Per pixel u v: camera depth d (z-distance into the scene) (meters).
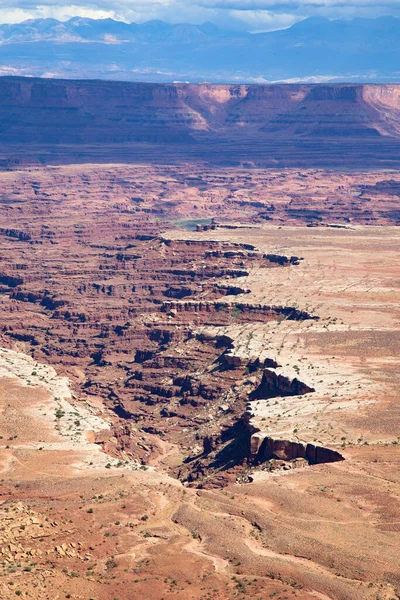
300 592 170.38
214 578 174.62
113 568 177.50
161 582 172.25
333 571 179.12
